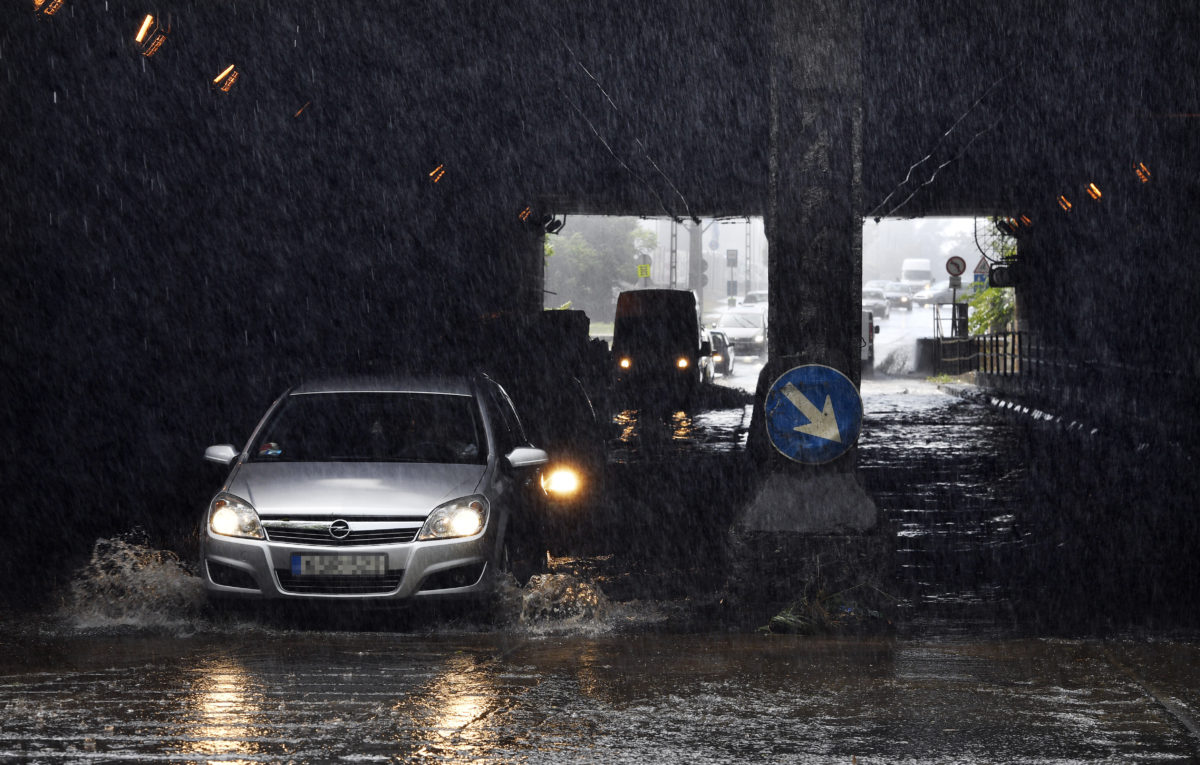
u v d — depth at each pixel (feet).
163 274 269.85
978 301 610.65
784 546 122.83
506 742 65.92
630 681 82.07
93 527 163.84
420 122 353.10
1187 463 225.56
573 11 297.74
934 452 267.18
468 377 135.64
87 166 243.40
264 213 298.97
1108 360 351.05
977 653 94.22
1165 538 169.17
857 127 123.44
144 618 112.27
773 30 124.36
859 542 122.72
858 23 122.83
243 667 87.04
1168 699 76.38
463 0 286.66
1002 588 137.90
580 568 144.25
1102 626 118.73
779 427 116.78
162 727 68.69
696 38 311.68
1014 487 215.31
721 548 152.97
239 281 293.23
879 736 67.41
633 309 416.26
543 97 349.61
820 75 123.13
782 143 124.06
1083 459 254.47
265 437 123.65
